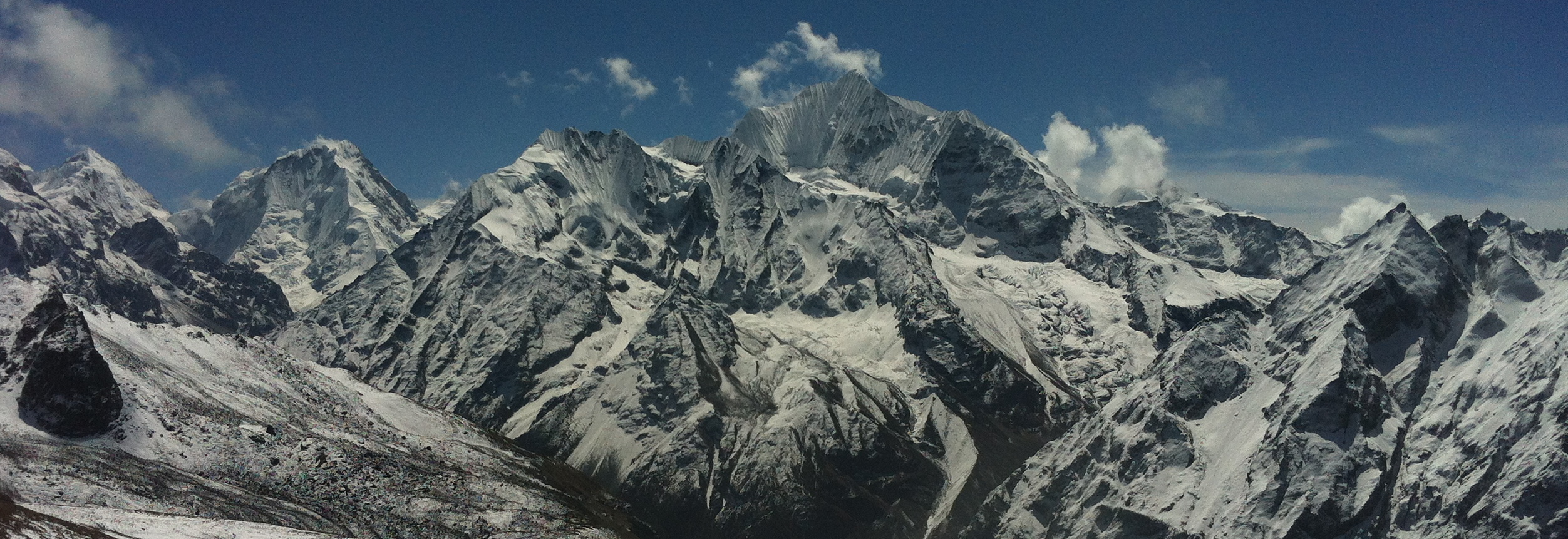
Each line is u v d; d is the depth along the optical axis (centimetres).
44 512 18350
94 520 18950
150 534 18775
